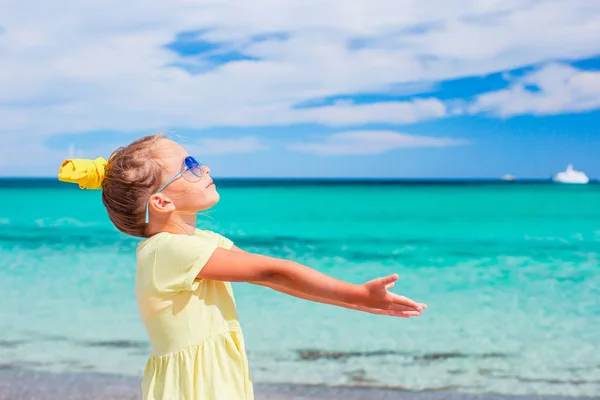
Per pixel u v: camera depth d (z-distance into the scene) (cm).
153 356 223
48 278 969
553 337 650
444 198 4416
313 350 592
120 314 738
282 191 6112
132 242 1421
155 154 223
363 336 643
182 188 223
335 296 202
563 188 7069
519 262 1185
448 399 466
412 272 1080
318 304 776
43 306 779
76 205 3109
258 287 866
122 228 232
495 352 593
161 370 219
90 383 497
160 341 219
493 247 1416
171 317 215
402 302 200
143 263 220
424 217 2430
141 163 220
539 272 1067
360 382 503
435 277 1025
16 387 487
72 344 612
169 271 213
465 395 476
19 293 857
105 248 1313
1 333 652
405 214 2612
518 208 3056
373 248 1409
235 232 1784
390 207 3203
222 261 211
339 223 2103
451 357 575
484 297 855
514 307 791
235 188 7438
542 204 3441
